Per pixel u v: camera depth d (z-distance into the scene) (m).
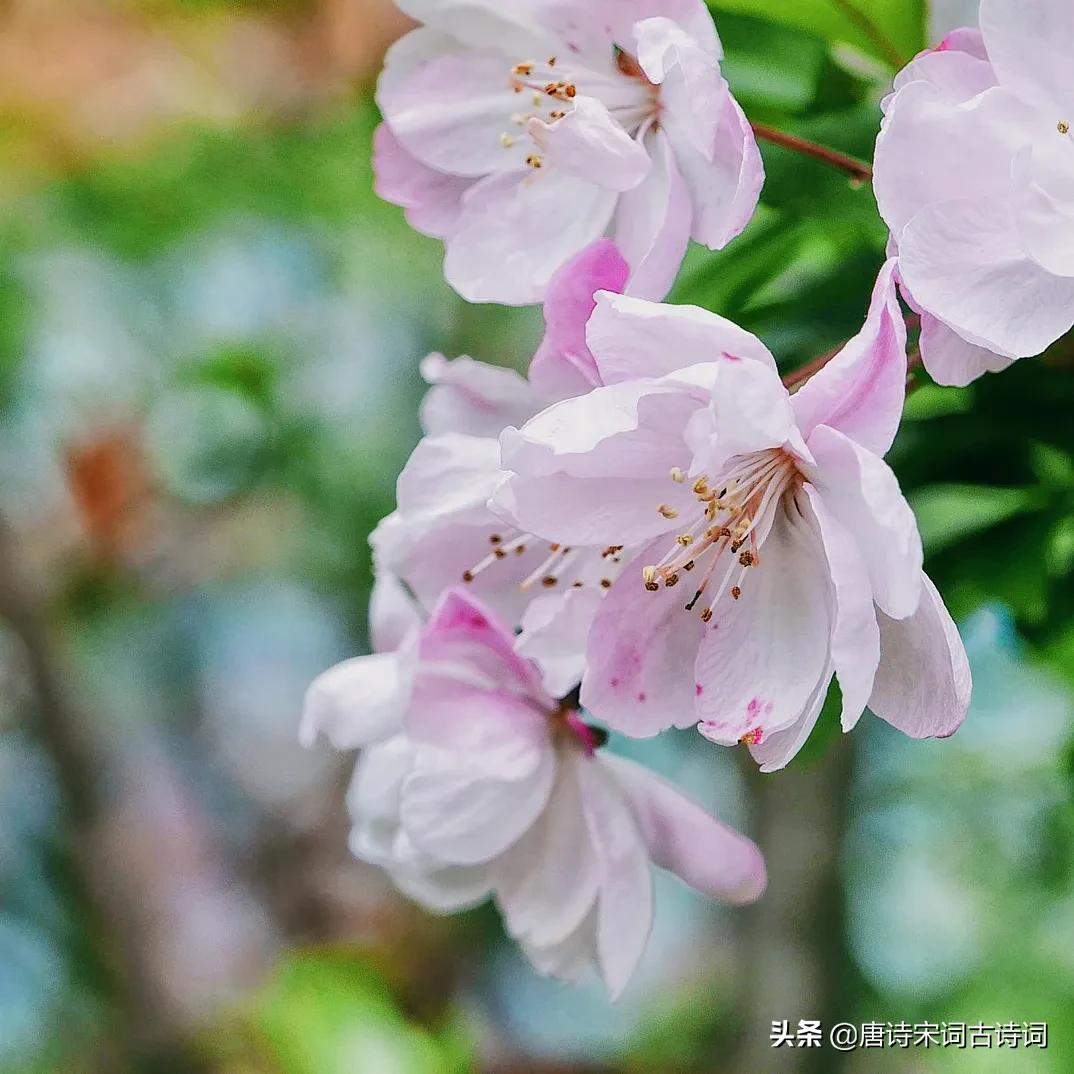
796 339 0.41
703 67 0.37
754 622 0.37
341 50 0.67
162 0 0.73
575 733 0.40
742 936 0.64
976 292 0.36
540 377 0.37
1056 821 0.62
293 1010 0.50
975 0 0.43
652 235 0.38
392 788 0.41
